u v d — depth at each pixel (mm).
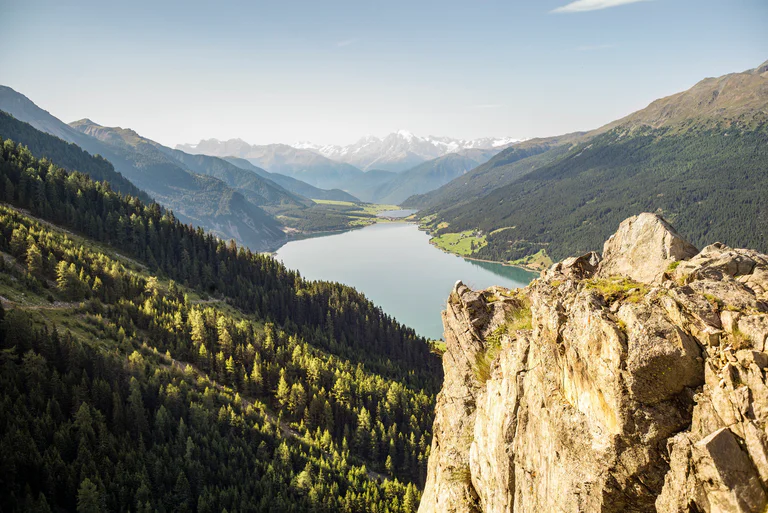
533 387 19156
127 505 75250
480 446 23391
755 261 16188
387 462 108688
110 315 124438
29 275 120562
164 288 158875
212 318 141875
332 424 118875
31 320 99312
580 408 15930
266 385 127688
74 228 181625
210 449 93438
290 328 174375
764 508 11141
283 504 85062
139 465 81875
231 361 125188
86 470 75125
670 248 19156
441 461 28094
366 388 130625
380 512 87875
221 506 81750
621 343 14422
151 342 121250
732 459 11711
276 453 98812
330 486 93562
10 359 87312
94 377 94125
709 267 16328
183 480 81812
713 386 12938
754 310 13438
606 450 14500
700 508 12219
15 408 77000
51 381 86688
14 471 69125
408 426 121125
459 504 24844
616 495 14336
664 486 13258
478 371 27328
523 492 18828
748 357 12195
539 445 18000
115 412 88375
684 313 14312
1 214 144875
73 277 125250
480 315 28547
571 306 17422
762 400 11680
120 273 143250
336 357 152750
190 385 109875
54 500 70438
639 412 14000
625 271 20391
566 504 15680
